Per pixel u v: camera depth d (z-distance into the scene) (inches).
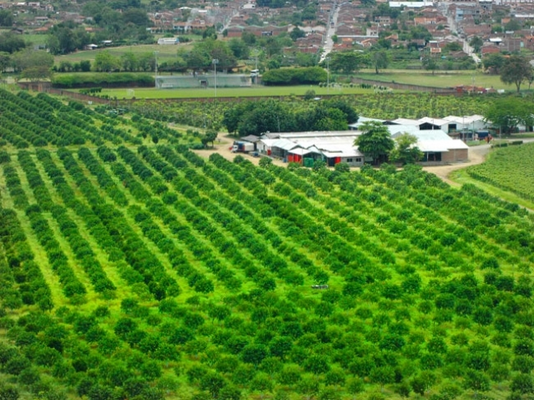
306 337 6929.1
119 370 6392.7
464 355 6692.9
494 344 7017.7
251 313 7426.2
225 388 6230.3
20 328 7081.7
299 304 7647.6
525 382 6318.9
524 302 7588.6
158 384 6358.3
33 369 6486.2
